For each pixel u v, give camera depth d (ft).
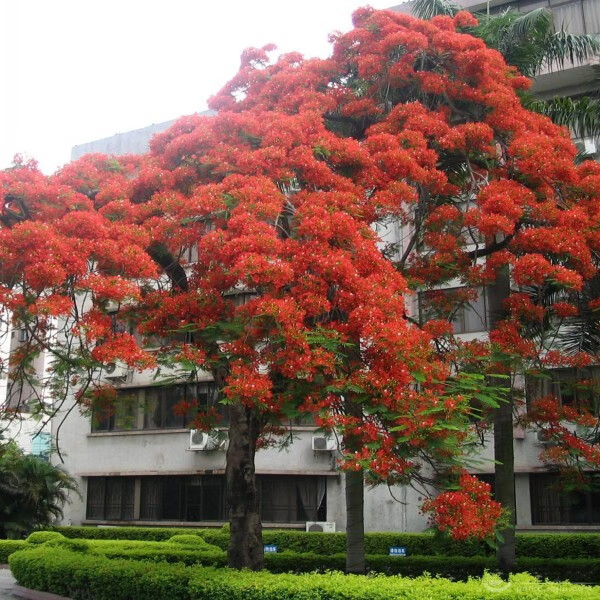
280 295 30.25
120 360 32.04
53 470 71.87
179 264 38.09
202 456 72.02
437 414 27.32
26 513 71.51
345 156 36.22
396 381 27.66
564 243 34.09
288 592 27.32
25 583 42.60
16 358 38.96
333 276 29.58
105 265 32.94
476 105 41.29
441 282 38.17
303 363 27.86
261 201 32.55
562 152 37.73
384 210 36.09
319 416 28.25
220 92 45.39
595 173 37.99
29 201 34.68
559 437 39.37
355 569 37.76
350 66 43.70
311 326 30.37
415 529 64.03
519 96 44.98
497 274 38.86
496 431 41.29
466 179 42.14
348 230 31.04
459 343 36.27
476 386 30.12
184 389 72.18
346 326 29.27
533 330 40.37
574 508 60.34
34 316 32.60
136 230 34.14
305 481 69.15
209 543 64.34
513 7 69.46
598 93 47.96
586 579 42.91
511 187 36.78
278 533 64.64
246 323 30.78
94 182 39.09
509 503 40.50
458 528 26.86
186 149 39.22
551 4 68.74
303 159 35.22
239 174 35.42
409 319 37.17
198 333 32.32
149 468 74.49
